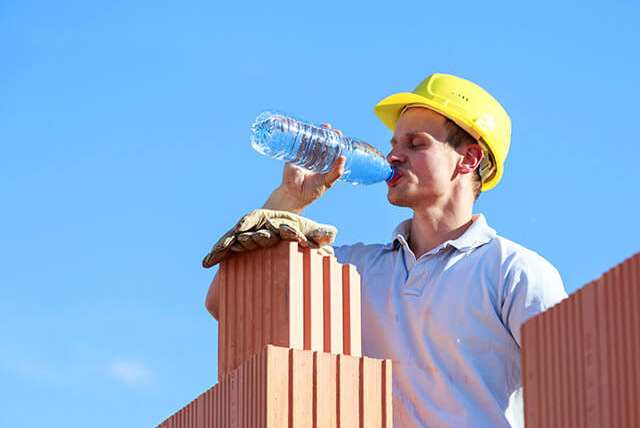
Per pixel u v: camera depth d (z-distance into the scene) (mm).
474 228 5129
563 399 3326
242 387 3949
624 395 3141
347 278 4328
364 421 3996
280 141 4625
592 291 3275
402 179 5207
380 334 5078
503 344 4879
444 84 5434
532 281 4871
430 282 5039
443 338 4926
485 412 4797
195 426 4188
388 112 5535
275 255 4262
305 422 3865
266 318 4250
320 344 4223
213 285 4840
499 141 5383
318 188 4652
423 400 4895
